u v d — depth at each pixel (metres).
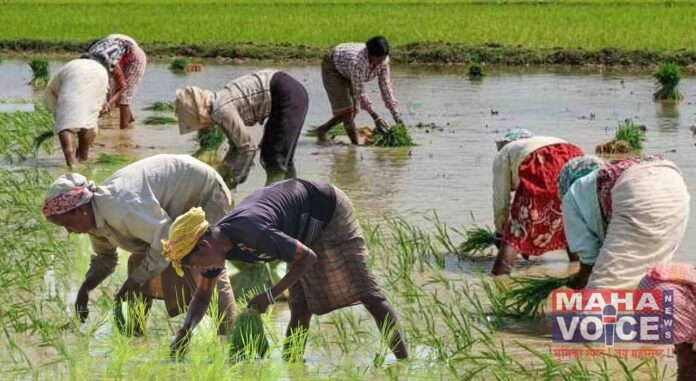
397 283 12.60
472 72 36.38
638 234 10.47
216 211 10.51
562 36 44.44
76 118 19.91
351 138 23.16
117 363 9.53
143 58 23.34
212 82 34.97
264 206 9.33
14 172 19.42
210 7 58.44
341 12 54.88
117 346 9.72
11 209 16.22
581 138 23.59
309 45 43.81
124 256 12.97
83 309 10.82
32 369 9.66
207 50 43.09
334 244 9.78
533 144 13.05
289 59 41.91
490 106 29.17
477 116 27.31
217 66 40.12
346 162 21.02
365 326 11.08
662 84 30.47
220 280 10.49
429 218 16.02
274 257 9.31
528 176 12.94
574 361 9.96
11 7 58.34
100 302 11.35
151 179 10.19
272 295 9.58
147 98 31.28
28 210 15.94
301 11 55.81
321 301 10.02
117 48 22.45
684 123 26.08
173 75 37.06
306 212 9.58
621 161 10.95
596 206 10.96
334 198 9.70
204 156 20.09
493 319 11.27
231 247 9.30
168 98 31.20
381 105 29.61
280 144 14.90
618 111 28.14
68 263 13.13
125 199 10.04
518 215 12.99
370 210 16.59
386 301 9.97
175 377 9.36
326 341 10.59
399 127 22.95
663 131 24.78
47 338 10.45
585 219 11.04
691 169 19.75
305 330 10.30
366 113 28.39
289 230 9.47
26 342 10.52
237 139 14.68
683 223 10.66
